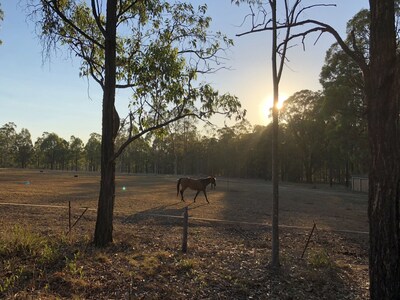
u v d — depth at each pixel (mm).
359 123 39250
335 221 17750
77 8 9680
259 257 8375
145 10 9406
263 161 82375
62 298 5176
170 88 8594
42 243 7535
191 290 5773
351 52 5223
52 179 44969
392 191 4594
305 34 5965
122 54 9883
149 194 28094
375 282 4688
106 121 8664
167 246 9094
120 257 7383
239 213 18703
